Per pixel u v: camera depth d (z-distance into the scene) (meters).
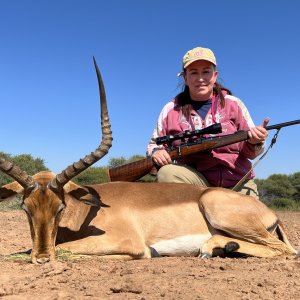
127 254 1.61
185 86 2.08
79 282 1.19
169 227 1.69
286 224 3.38
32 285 1.16
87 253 1.57
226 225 1.67
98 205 1.59
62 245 1.55
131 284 1.14
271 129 1.88
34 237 1.47
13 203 4.66
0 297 1.06
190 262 1.50
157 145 2.02
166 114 2.07
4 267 1.39
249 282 1.16
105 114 1.58
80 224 1.66
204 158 1.96
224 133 1.98
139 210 1.69
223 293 1.07
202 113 2.03
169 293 1.07
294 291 1.09
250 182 2.04
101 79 1.58
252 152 1.94
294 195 8.36
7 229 2.76
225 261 1.51
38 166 6.21
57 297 1.05
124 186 1.76
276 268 1.33
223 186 1.98
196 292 1.07
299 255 1.61
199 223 1.71
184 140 1.98
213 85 2.03
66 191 1.57
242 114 2.04
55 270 1.31
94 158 1.54
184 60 2.00
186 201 1.73
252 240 1.67
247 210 1.68
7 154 6.12
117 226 1.64
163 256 1.69
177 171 1.93
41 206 1.48
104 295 1.06
